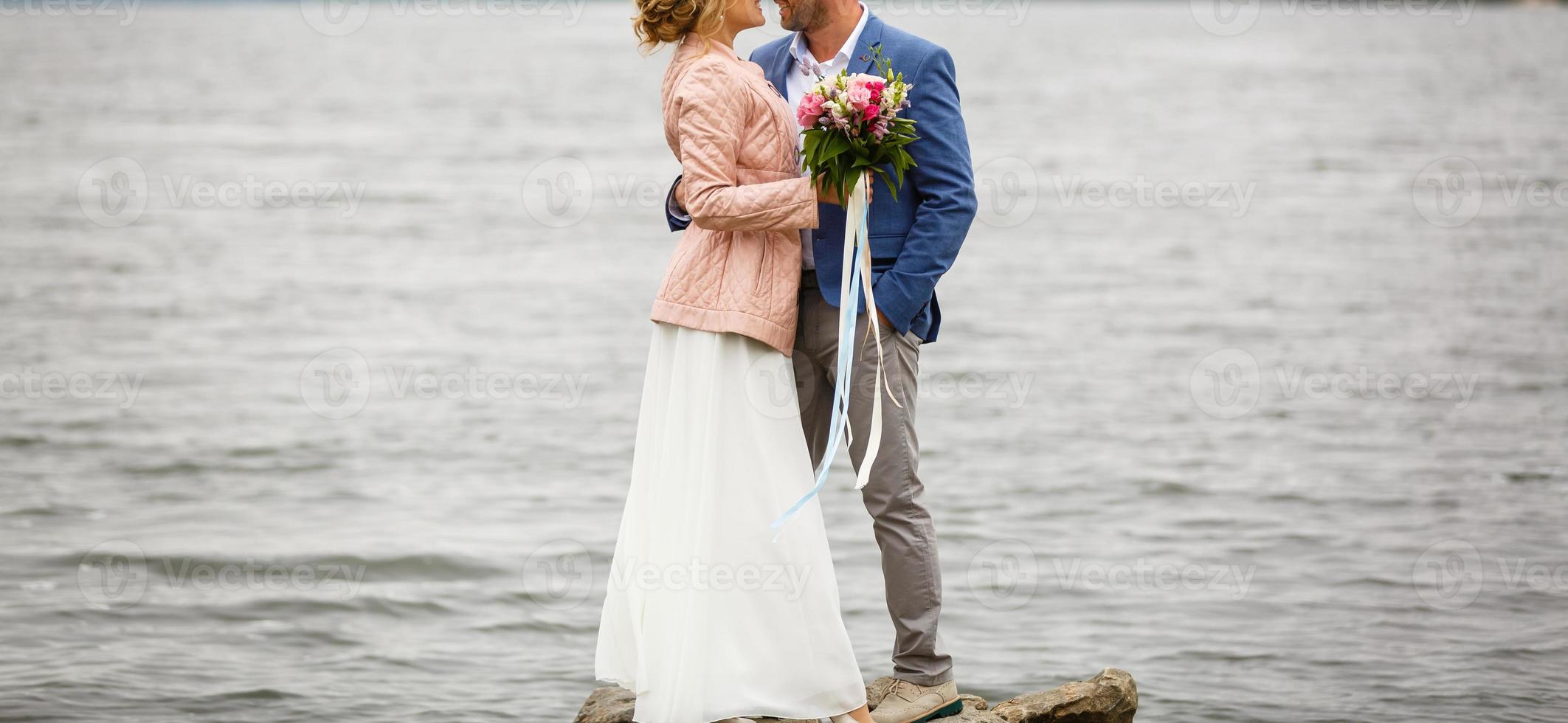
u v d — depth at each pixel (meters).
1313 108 111.50
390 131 100.69
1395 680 14.73
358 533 20.97
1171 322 38.50
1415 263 47.41
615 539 20.86
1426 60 177.38
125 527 21.23
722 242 8.48
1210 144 87.69
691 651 8.30
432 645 16.33
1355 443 26.06
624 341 37.44
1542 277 44.31
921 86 8.75
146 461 25.27
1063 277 46.19
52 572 18.91
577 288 45.41
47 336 37.00
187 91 136.62
